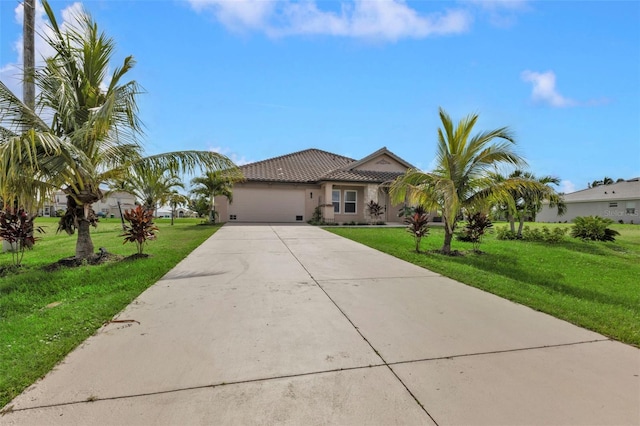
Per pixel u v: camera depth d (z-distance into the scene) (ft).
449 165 31.99
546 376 9.24
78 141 23.39
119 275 20.25
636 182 110.63
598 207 112.57
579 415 7.55
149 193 69.00
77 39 24.44
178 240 37.78
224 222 67.00
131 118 25.12
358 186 71.00
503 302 16.05
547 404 7.95
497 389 8.57
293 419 7.30
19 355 10.01
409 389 8.53
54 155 21.02
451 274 21.83
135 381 8.66
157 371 9.18
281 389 8.43
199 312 13.98
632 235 57.77
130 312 13.93
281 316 13.65
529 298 16.80
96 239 40.55
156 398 7.96
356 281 19.81
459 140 31.45
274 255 28.09
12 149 17.76
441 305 15.47
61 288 17.88
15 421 7.09
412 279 20.52
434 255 30.45
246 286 18.26
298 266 23.80
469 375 9.25
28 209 21.74
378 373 9.29
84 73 24.97
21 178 20.10
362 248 32.83
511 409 7.75
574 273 26.21
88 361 9.71
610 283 23.06
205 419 7.25
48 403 7.71
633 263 31.60
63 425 6.99
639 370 9.64
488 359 10.20
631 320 14.01
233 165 28.96
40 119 22.88
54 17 23.48
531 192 43.47
